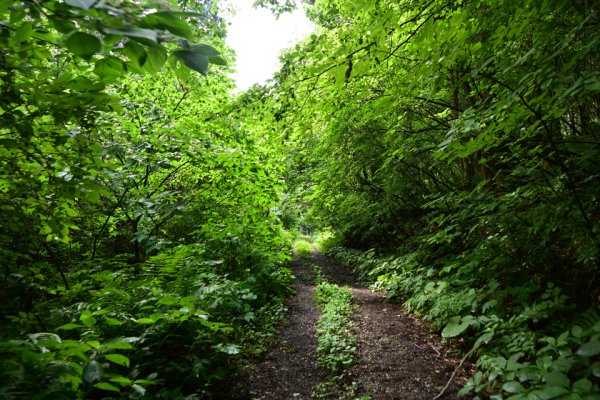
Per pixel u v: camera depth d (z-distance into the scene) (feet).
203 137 18.19
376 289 25.62
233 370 12.98
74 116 6.69
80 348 7.29
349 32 9.67
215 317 15.98
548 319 11.62
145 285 15.14
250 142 20.63
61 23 3.45
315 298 24.29
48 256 16.58
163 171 20.20
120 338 10.30
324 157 27.96
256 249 23.89
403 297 21.35
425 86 16.24
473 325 12.51
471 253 17.06
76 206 15.17
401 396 10.90
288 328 18.12
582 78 6.74
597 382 8.46
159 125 17.89
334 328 16.89
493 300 13.06
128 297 13.09
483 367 10.32
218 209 23.72
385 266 26.07
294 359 14.35
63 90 6.55
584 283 11.86
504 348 11.14
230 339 15.61
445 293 16.53
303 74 10.47
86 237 19.45
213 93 21.08
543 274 13.02
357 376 12.37
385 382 11.82
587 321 9.84
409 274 22.09
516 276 13.71
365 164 25.50
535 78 8.08
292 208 47.96
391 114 20.22
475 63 12.38
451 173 27.02
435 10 9.32
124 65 4.24
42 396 5.57
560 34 8.73
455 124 11.00
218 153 18.92
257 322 18.37
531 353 10.28
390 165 24.86
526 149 14.39
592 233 10.85
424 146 22.91
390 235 34.68
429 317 15.92
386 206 30.55
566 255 12.87
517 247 13.76
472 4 9.31
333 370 12.92
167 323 11.80
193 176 22.30
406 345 14.71
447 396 10.59
